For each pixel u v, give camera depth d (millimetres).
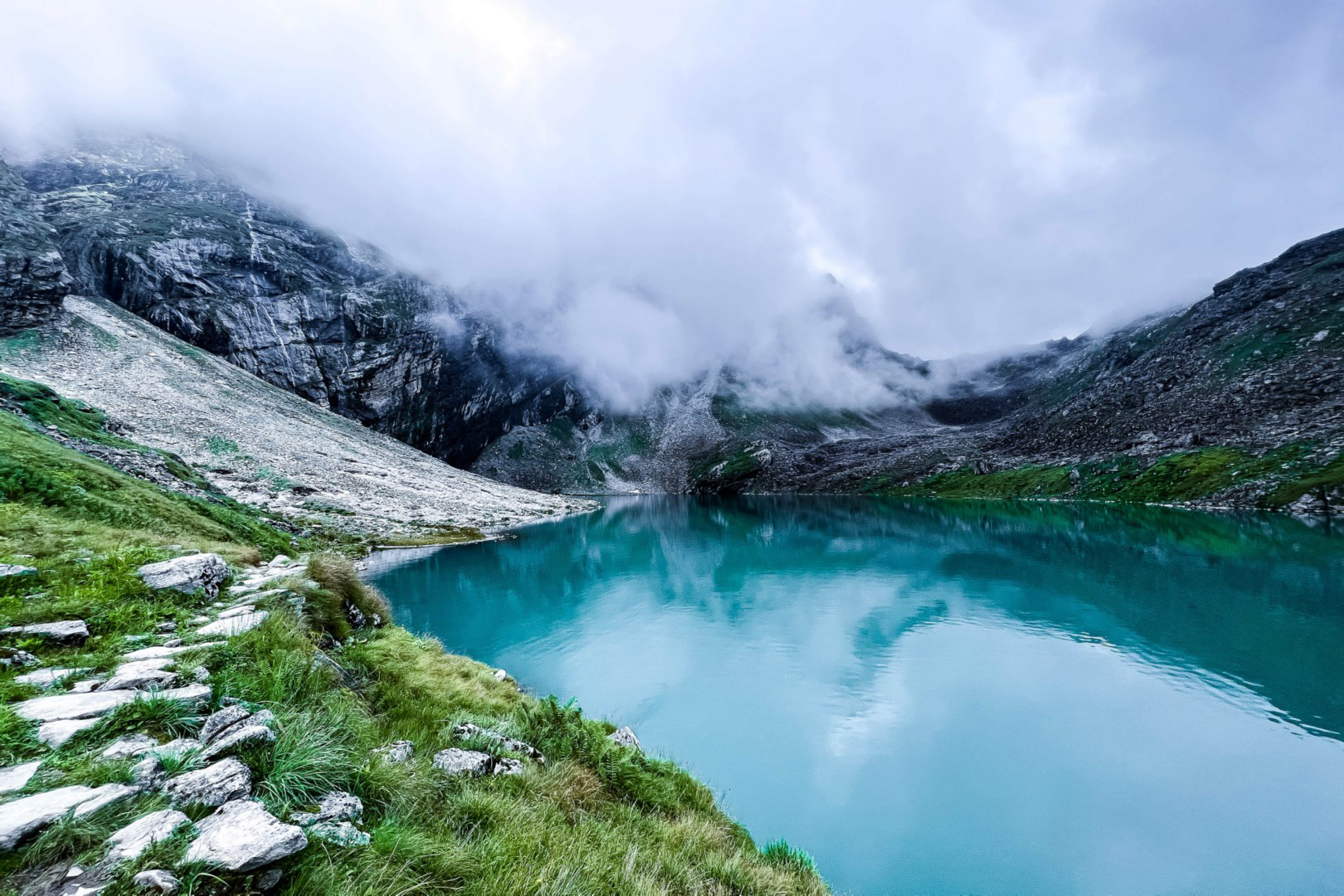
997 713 26812
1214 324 168875
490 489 156500
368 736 9500
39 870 4254
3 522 19062
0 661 8914
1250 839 18047
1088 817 19172
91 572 14539
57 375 85062
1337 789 20312
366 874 5457
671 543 89438
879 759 22953
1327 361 115812
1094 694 28328
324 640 14844
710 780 21500
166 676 8828
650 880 7832
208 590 15828
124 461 44406
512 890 6211
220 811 5453
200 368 117438
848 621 42312
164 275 144500
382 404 196875
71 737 6461
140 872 4344
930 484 181375
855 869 16891
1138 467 120375
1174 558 57188
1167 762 22234
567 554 75750
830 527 105688
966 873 16812
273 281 174500
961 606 45125
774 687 30125
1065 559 60750
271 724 7992
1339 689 27422
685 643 37562
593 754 12688
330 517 72562
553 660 33906
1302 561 52219
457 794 8344
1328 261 153875
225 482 72750
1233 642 33719
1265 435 104125
